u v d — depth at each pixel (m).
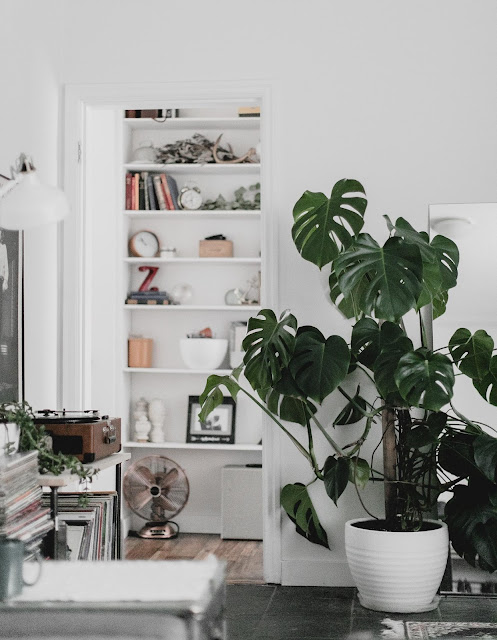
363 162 4.07
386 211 4.05
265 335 3.72
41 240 3.91
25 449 2.80
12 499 2.32
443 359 3.34
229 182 5.72
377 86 4.08
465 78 4.04
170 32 4.18
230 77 4.14
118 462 3.26
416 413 3.92
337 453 3.76
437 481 3.86
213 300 5.65
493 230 3.98
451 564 3.81
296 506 3.93
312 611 3.52
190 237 5.69
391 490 3.68
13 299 3.44
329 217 3.61
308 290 4.07
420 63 4.06
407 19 4.07
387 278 3.36
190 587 1.67
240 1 4.16
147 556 4.74
